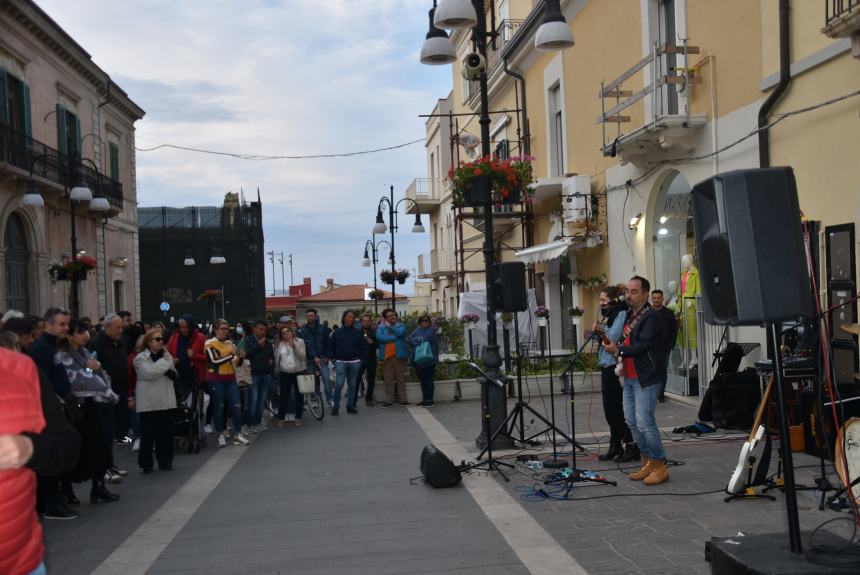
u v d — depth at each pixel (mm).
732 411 9062
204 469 8906
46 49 23250
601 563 4883
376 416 12953
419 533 5770
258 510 6766
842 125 8055
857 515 4480
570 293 18484
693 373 11695
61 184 23047
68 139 25125
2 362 2547
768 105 9219
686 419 10125
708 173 10891
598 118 12984
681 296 12016
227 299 41500
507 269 8680
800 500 6008
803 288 3686
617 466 7754
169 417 8914
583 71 15930
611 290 8312
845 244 7727
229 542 5801
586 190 15375
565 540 5406
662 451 6875
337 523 6188
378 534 5809
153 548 5727
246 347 11727
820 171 8430
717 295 3955
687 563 4805
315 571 5027
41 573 2590
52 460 2584
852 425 5656
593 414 11438
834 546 3549
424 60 9141
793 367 7309
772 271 3658
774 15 9172
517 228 21703
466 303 18250
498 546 5355
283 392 12328
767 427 6344
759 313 3637
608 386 8000
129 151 31766
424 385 13828
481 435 9031
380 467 8438
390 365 14234
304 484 7777
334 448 9938
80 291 25703
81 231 26047
